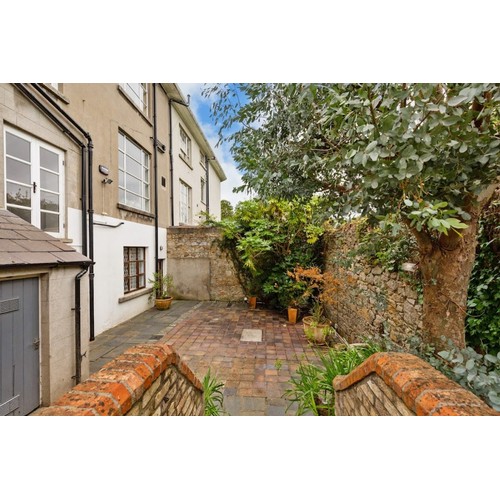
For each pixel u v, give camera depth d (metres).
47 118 4.15
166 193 9.12
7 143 3.59
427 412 1.09
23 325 2.66
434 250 1.96
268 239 7.38
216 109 2.94
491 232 2.18
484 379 1.39
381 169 1.48
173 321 6.52
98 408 1.08
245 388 3.42
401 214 1.69
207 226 9.07
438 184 1.68
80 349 3.31
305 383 2.94
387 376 1.42
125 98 6.54
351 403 2.05
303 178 2.88
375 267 3.99
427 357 1.95
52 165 4.36
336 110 1.72
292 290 6.76
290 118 2.63
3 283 2.47
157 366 1.50
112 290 5.98
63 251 3.19
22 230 3.00
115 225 6.03
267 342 5.15
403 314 3.25
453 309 1.90
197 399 2.40
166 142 9.17
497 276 2.11
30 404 2.72
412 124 1.45
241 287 8.94
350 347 3.33
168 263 9.17
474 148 1.49
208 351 4.67
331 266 6.38
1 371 2.44
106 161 5.75
